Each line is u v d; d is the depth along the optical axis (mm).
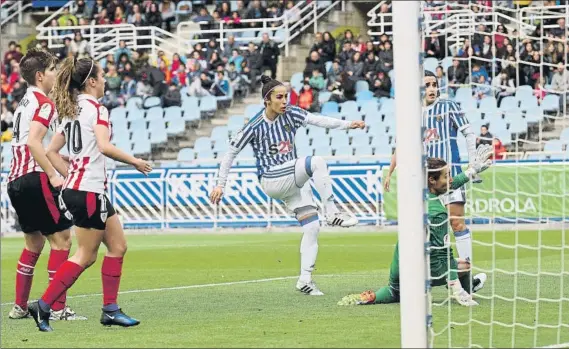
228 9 88375
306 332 23375
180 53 89625
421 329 18891
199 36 88812
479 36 63938
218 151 75688
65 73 23875
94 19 93375
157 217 67000
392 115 74438
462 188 28812
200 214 66312
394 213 61562
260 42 85188
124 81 83312
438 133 29453
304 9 86000
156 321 25859
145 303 29875
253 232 63000
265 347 21469
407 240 18922
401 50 18984
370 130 74000
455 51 63438
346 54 78312
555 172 52156
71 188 23781
